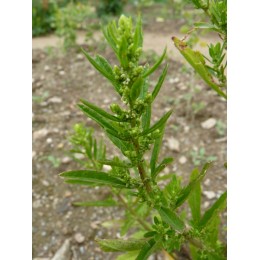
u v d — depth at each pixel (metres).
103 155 0.26
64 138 0.50
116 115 0.16
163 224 0.19
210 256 0.22
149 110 0.17
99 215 0.40
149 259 0.33
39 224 0.40
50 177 0.45
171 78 0.60
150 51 0.69
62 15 0.74
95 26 0.87
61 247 0.37
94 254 0.37
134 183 0.18
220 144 0.46
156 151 0.18
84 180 0.18
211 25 0.19
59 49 0.76
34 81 0.64
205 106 0.52
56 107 0.57
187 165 0.44
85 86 0.61
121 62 0.14
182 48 0.18
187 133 0.49
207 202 0.39
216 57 0.19
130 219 0.29
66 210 0.41
